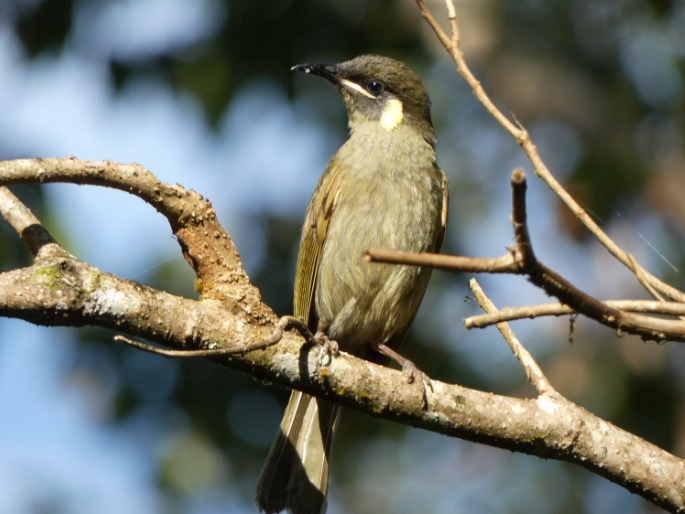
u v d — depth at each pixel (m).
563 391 12.73
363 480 13.20
